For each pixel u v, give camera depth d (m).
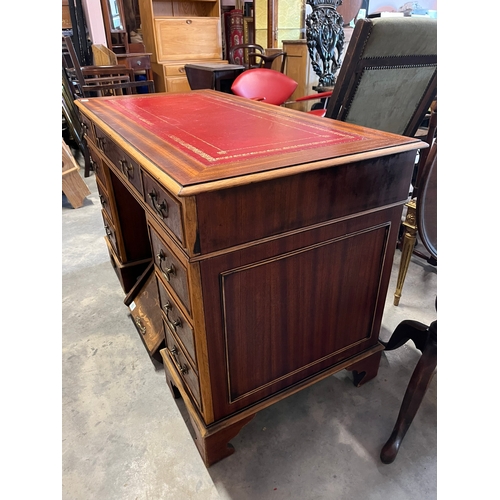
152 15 3.83
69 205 2.80
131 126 1.15
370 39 1.33
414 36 1.38
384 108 1.66
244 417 1.01
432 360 1.07
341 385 1.31
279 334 0.98
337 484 1.01
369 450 1.10
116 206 1.57
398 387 1.30
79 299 1.77
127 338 1.53
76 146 3.93
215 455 1.04
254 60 4.07
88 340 1.52
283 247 0.85
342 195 0.88
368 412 1.21
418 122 1.84
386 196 0.96
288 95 2.48
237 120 1.23
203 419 1.01
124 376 1.36
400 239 2.13
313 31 2.72
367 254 1.03
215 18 4.10
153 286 1.50
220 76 2.99
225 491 1.00
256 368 0.99
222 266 0.79
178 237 0.78
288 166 0.77
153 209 0.92
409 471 1.04
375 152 0.87
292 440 1.13
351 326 1.14
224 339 0.89
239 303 0.86
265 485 1.01
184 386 1.11
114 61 3.27
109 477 1.03
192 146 0.93
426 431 1.16
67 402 1.25
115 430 1.16
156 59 4.04
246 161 0.80
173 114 1.33
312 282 0.96
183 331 0.96
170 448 1.11
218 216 0.73
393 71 1.50
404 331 1.23
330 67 2.91
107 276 1.95
